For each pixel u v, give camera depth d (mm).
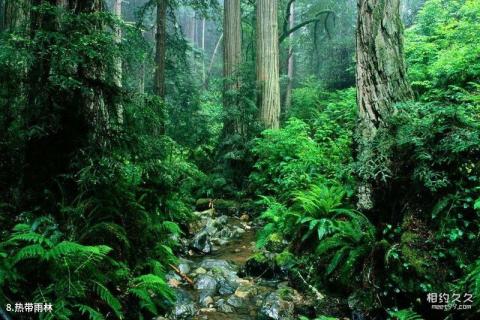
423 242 4211
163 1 12836
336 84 19156
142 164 4609
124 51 4129
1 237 3463
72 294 3049
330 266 4656
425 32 11555
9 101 3826
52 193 4000
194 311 4359
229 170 11094
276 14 12305
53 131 4004
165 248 4812
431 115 4543
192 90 14500
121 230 3967
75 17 3855
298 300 4660
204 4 14523
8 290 3006
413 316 3596
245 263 5797
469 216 4078
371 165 4848
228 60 12883
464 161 4223
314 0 22641
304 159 8352
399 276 4090
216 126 14508
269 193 9828
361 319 4141
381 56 5145
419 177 4414
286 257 5512
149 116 4570
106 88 4199
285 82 20016
